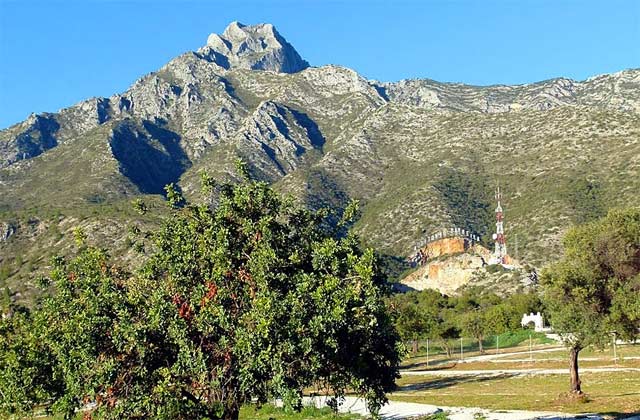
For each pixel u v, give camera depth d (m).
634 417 35.09
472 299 152.25
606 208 171.12
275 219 20.09
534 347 106.06
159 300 17.52
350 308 17.67
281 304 16.69
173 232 19.95
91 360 17.17
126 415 17.59
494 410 41.44
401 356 20.19
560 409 40.56
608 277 40.00
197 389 18.33
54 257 19.97
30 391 18.48
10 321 20.20
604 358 81.81
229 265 18.27
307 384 18.23
